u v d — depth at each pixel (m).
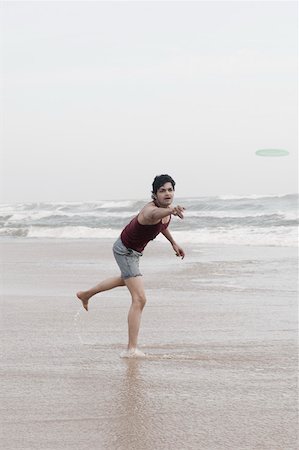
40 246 18.77
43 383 4.31
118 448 3.14
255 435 3.32
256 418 3.59
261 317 6.87
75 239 22.50
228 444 3.20
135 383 4.32
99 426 3.46
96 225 29.02
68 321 6.66
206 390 4.15
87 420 3.55
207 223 24.72
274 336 5.89
